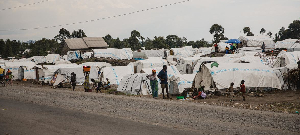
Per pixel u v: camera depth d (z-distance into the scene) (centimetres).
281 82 1897
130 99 1218
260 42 5531
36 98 1284
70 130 686
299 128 673
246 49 4591
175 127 698
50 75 3094
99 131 671
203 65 1973
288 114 852
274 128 679
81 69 3078
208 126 703
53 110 966
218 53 4747
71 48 7856
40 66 3488
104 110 947
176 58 5050
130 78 2134
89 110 952
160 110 934
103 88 2412
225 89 1844
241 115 834
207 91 1866
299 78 1797
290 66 1959
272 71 1931
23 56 12169
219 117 811
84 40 8256
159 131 663
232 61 2869
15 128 714
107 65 3684
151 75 1594
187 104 1059
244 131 652
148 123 746
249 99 1548
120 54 5903
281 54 2731
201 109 940
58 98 1279
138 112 902
